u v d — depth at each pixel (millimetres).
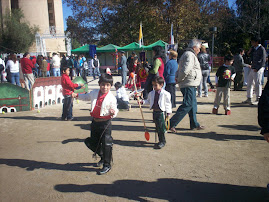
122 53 14219
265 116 2533
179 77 5434
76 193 3217
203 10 39469
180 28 30484
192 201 2973
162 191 3215
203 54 9867
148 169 3855
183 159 4203
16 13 42344
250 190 3189
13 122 6941
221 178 3521
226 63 6977
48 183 3508
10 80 12188
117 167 3949
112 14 35188
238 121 6516
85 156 4465
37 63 18859
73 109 8711
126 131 5859
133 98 10297
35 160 4320
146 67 9594
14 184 3502
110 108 3713
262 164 3949
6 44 39938
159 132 4738
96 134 3871
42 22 43562
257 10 35094
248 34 35062
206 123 6375
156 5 31203
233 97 10133
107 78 3639
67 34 38281
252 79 8578
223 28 38969
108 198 3080
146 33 33188
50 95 9391
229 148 4660
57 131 6016
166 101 4668
